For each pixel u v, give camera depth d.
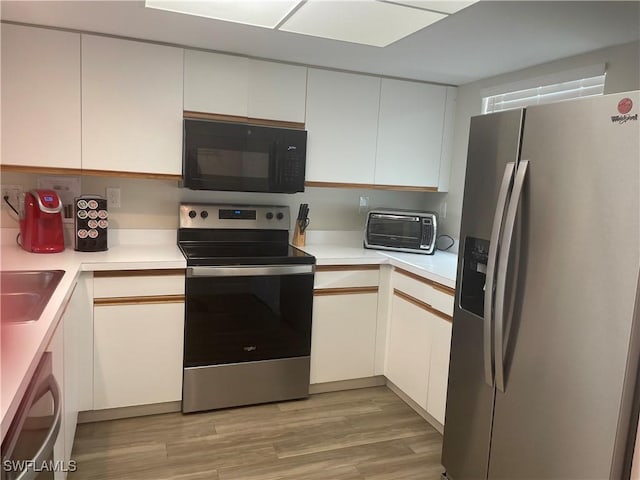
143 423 2.53
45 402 1.20
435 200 3.54
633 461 1.41
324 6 1.90
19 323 1.35
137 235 2.91
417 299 2.72
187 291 2.52
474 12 1.92
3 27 2.27
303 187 2.90
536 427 1.65
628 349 1.35
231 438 2.45
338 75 2.95
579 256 1.47
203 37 2.43
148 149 2.59
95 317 2.36
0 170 2.35
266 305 2.71
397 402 2.93
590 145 1.44
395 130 3.15
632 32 2.09
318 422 2.65
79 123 2.45
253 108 2.78
